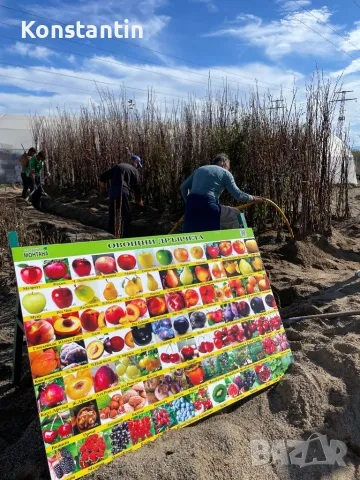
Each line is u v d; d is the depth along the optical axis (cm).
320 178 741
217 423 253
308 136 734
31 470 233
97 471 214
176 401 254
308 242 675
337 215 920
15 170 2008
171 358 262
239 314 305
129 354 247
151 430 239
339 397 277
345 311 395
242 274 322
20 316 296
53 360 222
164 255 283
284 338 323
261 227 777
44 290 230
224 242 321
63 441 213
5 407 308
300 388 278
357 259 685
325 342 340
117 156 1148
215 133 900
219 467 222
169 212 972
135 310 258
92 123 1302
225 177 491
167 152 1000
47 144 1641
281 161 761
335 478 232
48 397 215
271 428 257
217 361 280
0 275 579
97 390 230
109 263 257
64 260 241
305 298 470
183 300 281
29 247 233
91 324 239
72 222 1004
